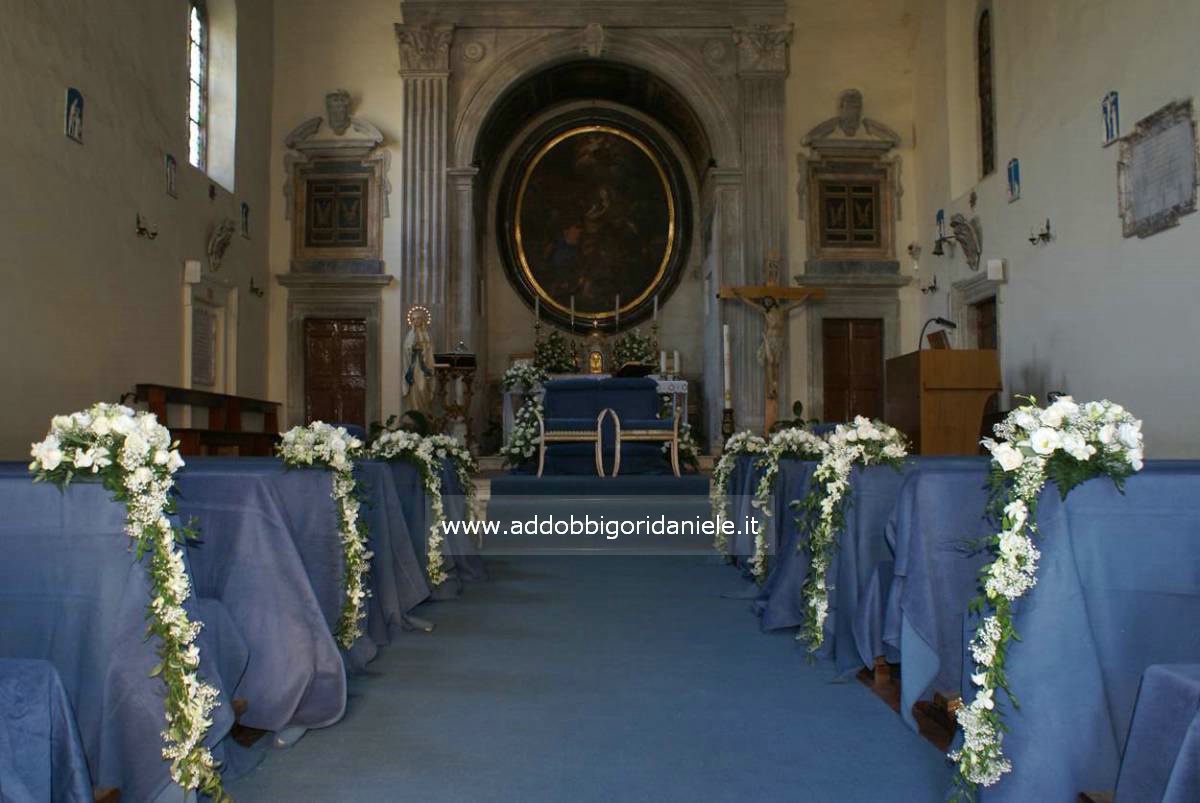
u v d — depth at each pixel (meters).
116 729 2.57
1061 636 2.51
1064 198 9.28
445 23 13.59
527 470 9.35
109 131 9.01
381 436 5.73
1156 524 2.56
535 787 2.83
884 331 13.79
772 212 13.60
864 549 4.12
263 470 3.62
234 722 3.10
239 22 12.42
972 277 11.43
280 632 3.30
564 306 15.46
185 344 10.77
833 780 2.89
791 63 13.94
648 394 9.63
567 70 14.39
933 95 13.05
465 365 11.84
